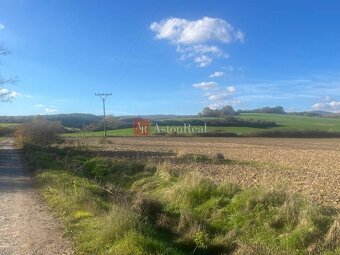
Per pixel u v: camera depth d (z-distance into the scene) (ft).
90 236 30.68
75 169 71.82
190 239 35.45
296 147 179.32
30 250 28.60
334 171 82.33
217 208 41.57
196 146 178.19
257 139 268.21
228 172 74.49
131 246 27.02
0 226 35.01
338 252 29.01
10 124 377.50
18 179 66.18
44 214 39.47
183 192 46.01
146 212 42.45
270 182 53.36
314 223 33.17
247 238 34.24
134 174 70.64
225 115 456.86
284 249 31.07
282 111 552.82
